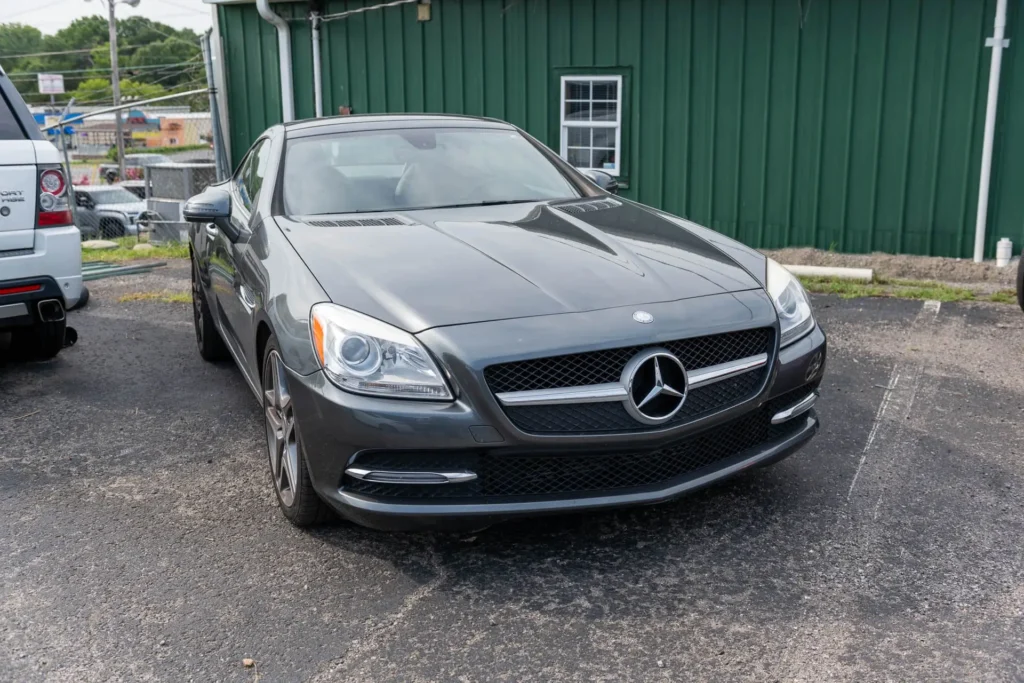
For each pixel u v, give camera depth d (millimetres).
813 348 3494
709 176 9711
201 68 67375
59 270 5133
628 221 4039
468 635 2795
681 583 3068
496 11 10172
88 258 10555
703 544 3326
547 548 3320
